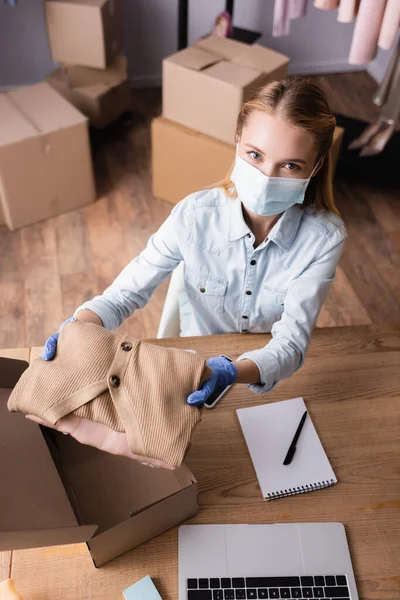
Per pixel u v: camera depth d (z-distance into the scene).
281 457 1.07
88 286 2.43
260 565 0.92
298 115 0.93
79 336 0.85
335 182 3.05
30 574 0.91
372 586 0.91
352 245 2.71
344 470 1.06
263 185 1.03
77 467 0.96
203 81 2.33
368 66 4.00
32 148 2.41
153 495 0.94
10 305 2.33
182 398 0.81
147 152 3.19
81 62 2.96
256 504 1.00
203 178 2.66
